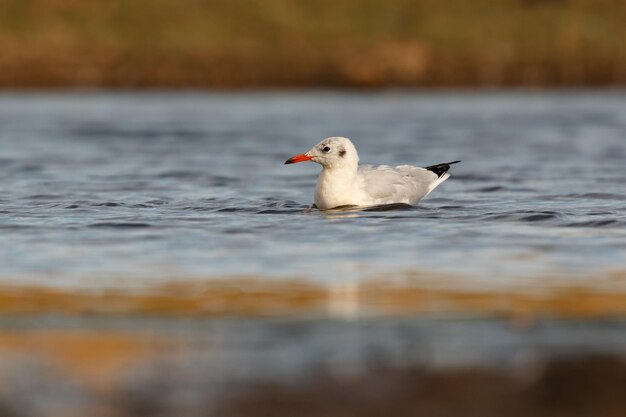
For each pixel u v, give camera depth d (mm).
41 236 13969
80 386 7742
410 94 51875
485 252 12930
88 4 62875
